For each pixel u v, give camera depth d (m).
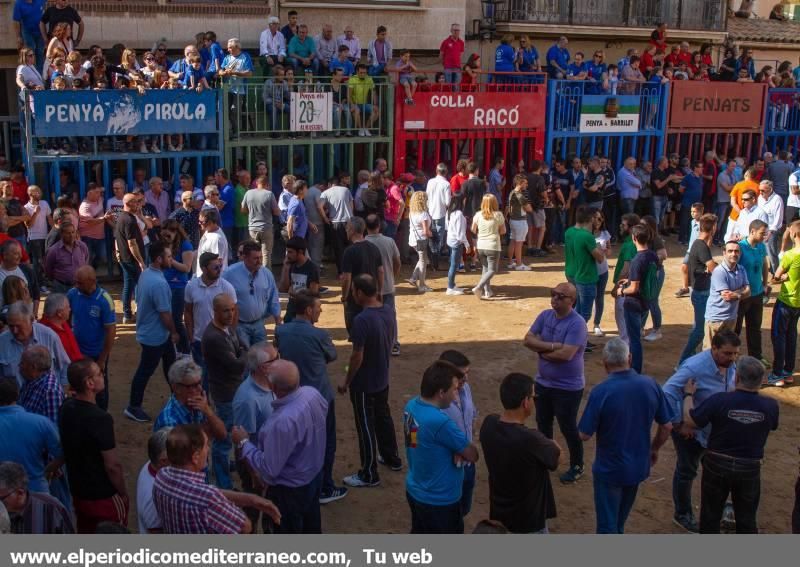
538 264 16.66
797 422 9.26
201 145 15.05
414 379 10.25
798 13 27.16
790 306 10.01
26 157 13.81
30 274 9.03
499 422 5.41
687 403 6.79
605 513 6.12
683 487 6.93
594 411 6.04
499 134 18.02
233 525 4.57
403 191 15.79
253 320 8.57
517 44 20.19
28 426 5.49
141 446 8.31
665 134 20.16
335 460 8.17
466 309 13.39
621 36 21.14
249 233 14.26
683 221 18.94
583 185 17.91
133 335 11.69
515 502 5.34
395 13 18.48
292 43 16.22
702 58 21.53
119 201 13.82
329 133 16.30
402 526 6.99
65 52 14.03
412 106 16.83
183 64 14.98
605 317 13.07
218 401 7.11
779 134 22.11
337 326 12.30
